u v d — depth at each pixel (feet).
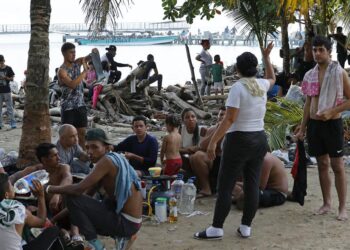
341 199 20.43
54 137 39.22
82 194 15.64
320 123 19.98
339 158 20.07
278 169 22.41
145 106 51.16
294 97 35.27
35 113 23.72
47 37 24.04
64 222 17.53
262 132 17.88
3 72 44.21
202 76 61.57
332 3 48.47
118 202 15.44
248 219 18.63
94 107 49.75
